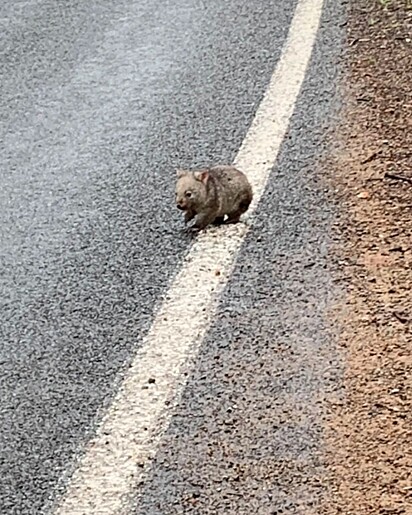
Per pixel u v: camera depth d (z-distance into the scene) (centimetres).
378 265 437
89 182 530
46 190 527
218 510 340
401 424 364
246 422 369
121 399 384
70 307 435
